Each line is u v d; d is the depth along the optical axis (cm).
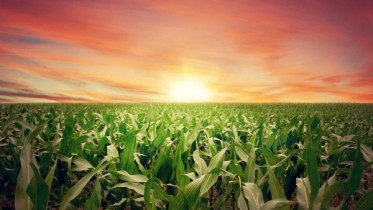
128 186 188
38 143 362
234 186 204
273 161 217
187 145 263
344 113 1708
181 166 192
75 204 227
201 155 314
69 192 145
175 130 400
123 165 215
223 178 228
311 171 135
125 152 214
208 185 170
